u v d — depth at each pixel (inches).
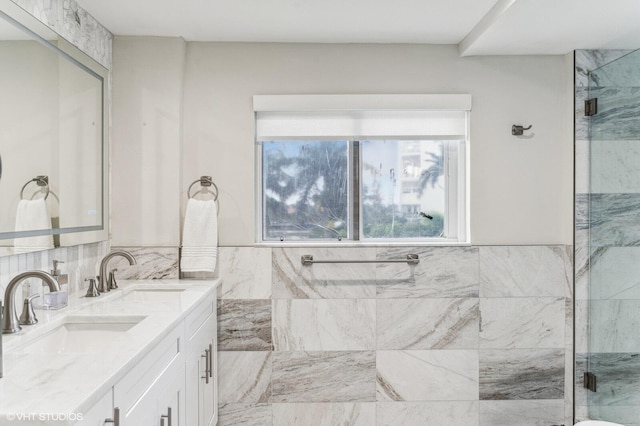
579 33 103.1
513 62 118.3
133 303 85.4
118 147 112.0
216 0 93.4
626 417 102.7
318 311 116.0
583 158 114.8
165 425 69.8
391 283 116.6
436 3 95.0
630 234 99.5
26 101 75.1
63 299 80.0
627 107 101.2
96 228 102.0
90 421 44.7
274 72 116.8
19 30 73.2
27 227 75.5
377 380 116.4
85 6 95.4
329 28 107.9
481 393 117.0
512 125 118.5
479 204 118.0
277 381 115.9
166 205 112.7
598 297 111.5
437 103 116.7
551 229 118.7
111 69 111.5
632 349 100.0
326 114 118.2
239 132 116.3
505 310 117.4
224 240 116.0
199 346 93.1
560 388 117.6
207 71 116.1
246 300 115.6
